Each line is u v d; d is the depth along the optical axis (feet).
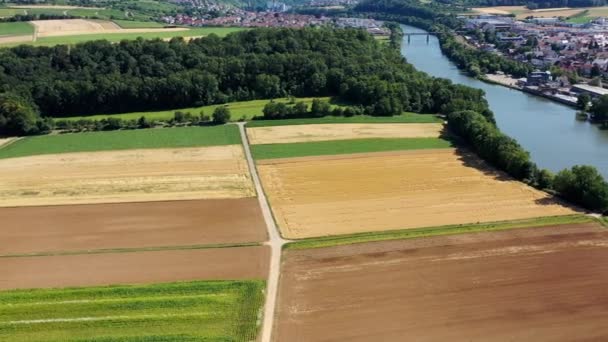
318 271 235.61
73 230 277.64
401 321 201.87
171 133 437.99
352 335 194.18
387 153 388.16
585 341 191.11
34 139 429.79
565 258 244.01
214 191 325.62
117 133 441.68
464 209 298.76
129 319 203.10
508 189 325.42
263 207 303.48
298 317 204.44
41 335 194.80
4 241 266.77
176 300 213.66
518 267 237.04
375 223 282.97
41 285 226.58
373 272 234.17
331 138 419.54
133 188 330.54
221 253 252.83
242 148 400.47
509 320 202.18
